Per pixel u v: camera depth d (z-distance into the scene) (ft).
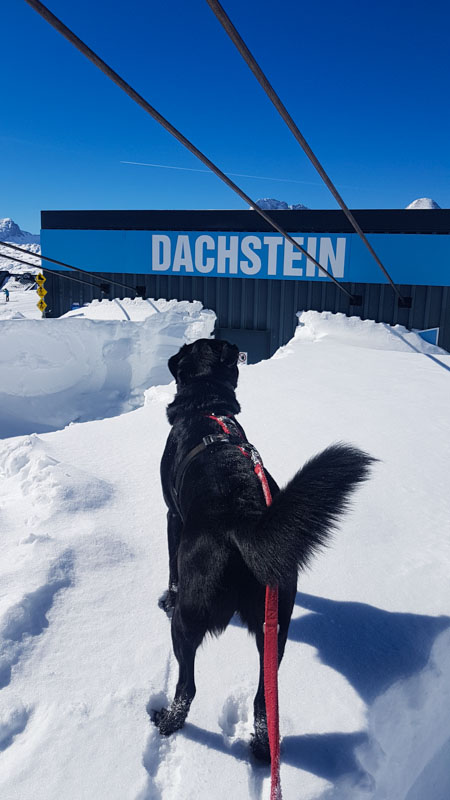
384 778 5.13
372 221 31.73
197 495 5.37
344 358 22.82
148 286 36.94
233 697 5.54
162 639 6.20
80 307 37.93
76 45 6.39
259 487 5.30
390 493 10.06
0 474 10.23
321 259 32.78
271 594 4.53
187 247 35.29
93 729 4.95
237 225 34.06
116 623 6.38
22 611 6.14
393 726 5.61
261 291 34.53
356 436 13.03
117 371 24.90
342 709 5.43
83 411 23.13
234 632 6.53
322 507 4.40
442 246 30.73
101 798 4.33
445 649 6.48
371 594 7.21
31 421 21.74
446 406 15.78
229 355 7.06
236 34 6.47
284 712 5.37
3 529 7.95
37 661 5.68
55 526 8.04
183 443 6.22
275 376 19.24
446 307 31.37
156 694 5.44
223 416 6.35
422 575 7.55
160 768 4.76
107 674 5.63
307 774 4.74
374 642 6.35
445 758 5.99
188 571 5.03
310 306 33.73
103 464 10.92
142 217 35.96
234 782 4.65
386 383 18.60
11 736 4.88
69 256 38.09
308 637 6.43
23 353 22.03
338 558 8.00
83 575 7.09
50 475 9.30
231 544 4.89
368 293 32.60
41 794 4.31
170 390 17.30
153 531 8.42
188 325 29.40
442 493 10.08
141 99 7.97
